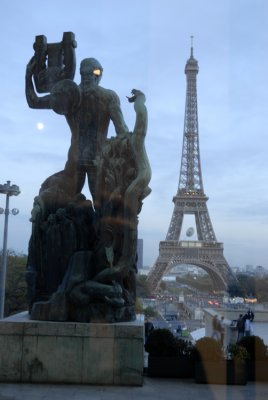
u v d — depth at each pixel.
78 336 15.62
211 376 12.69
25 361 15.59
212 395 12.16
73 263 16.78
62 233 17.59
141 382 15.17
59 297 16.34
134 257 17.08
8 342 15.67
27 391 14.29
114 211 17.06
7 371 15.53
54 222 17.91
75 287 16.33
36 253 18.19
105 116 19.52
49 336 15.66
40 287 17.89
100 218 17.27
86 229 17.66
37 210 18.45
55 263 17.61
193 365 16.16
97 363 15.45
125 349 15.46
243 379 12.59
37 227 18.28
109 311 16.27
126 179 17.30
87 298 16.23
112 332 15.57
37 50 20.89
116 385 15.21
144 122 17.30
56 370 15.49
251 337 13.16
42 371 15.51
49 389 14.60
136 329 15.60
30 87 20.78
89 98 19.44
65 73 20.38
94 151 19.30
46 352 15.59
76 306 16.33
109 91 19.56
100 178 17.78
